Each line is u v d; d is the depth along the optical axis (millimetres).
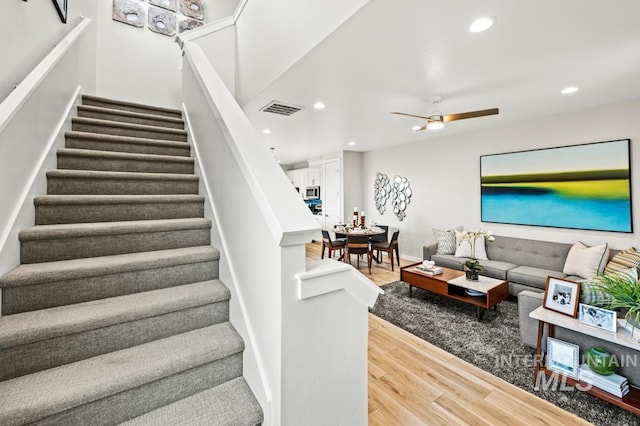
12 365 1026
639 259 2924
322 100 3352
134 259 1476
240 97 3736
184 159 2434
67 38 2258
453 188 5258
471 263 3449
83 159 2016
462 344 2686
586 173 3650
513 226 4422
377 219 6973
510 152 4395
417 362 2404
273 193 1104
